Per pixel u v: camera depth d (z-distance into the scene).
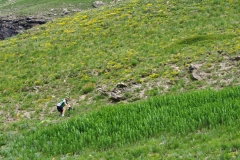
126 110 27.48
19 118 34.59
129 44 48.91
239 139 19.00
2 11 168.38
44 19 126.19
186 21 52.44
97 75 41.09
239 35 43.19
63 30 61.75
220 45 40.31
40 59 50.31
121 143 22.86
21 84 43.34
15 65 50.31
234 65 34.16
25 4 169.50
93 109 32.81
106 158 20.86
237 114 22.62
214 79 32.78
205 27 49.16
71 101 36.25
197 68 35.06
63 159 21.88
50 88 40.72
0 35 131.00
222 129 21.52
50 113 34.44
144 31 52.19
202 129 22.25
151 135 23.22
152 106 27.41
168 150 20.06
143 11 60.69
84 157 21.67
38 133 26.86
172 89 32.91
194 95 27.62
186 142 20.97
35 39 60.41
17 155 24.17
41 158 23.08
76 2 144.12
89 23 61.31
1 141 27.67
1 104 38.88
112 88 35.97
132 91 34.44
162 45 45.78
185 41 44.56
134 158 19.92
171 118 24.23
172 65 38.44
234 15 51.19
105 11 67.12
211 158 17.67
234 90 26.95
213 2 57.06
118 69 41.22
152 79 36.03
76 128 26.17
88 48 50.81
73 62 46.75
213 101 26.41
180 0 61.41
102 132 24.67
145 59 42.38
